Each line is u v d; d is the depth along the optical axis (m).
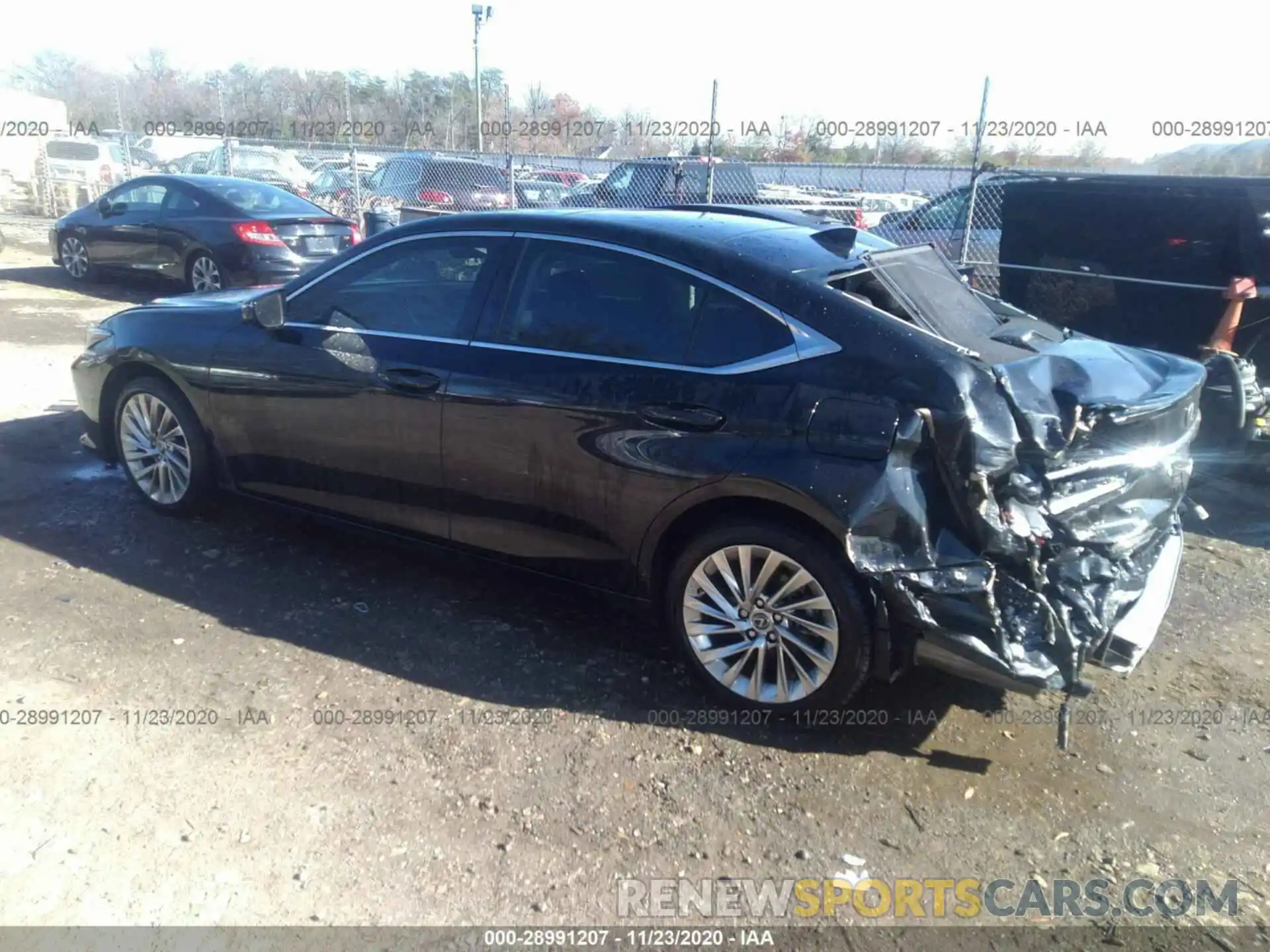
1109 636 3.37
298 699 3.66
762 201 13.70
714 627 3.71
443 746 3.43
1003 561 3.30
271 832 3.00
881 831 3.13
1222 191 6.91
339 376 4.36
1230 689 4.02
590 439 3.76
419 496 4.29
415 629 4.20
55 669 3.78
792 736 3.58
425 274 4.30
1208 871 3.01
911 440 3.26
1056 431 3.44
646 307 3.79
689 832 3.09
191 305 5.18
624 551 3.83
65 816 3.02
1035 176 8.89
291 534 5.07
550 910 2.77
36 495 5.48
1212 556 5.40
